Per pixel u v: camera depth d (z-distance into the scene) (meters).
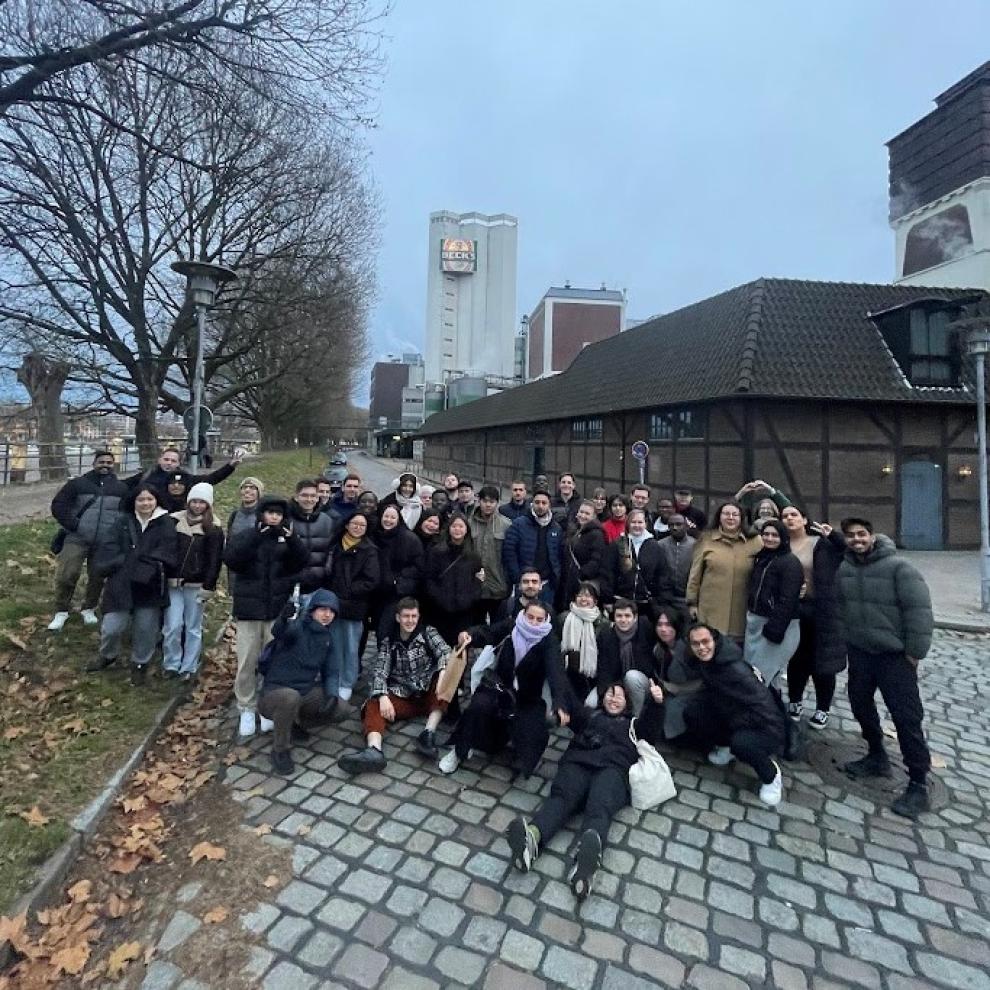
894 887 3.01
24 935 2.46
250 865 3.01
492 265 108.69
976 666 6.35
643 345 19.77
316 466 39.12
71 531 5.55
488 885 2.94
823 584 4.32
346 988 2.35
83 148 9.44
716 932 2.69
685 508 6.57
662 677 4.48
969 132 16.31
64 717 4.19
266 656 4.17
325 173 16.44
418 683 4.47
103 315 15.72
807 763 4.22
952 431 13.34
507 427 29.61
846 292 14.59
